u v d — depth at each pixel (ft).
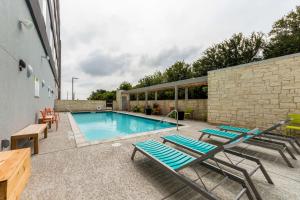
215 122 25.18
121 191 6.77
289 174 8.37
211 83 25.93
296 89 16.46
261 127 19.40
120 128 30.04
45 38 23.38
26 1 13.87
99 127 31.01
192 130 20.47
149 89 44.27
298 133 16.34
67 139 15.42
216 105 25.08
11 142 10.37
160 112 44.57
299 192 6.72
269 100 18.70
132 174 8.32
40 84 21.50
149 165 9.46
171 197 6.41
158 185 7.29
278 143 11.51
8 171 4.62
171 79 64.18
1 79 8.70
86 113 54.75
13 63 10.64
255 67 20.07
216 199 5.02
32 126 13.76
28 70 14.38
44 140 15.01
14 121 10.88
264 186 7.20
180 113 32.22
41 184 7.21
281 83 17.62
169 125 29.63
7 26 9.55
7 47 9.56
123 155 11.11
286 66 17.22
